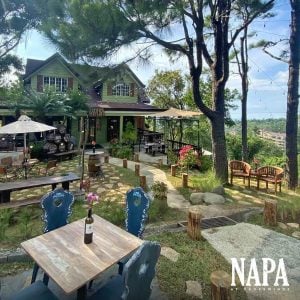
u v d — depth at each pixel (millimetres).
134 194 4605
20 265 4246
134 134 19312
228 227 5934
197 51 8992
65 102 16688
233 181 10805
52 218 4246
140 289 2602
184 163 12414
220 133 10023
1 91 15453
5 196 6703
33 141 16203
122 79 9234
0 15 11758
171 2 7309
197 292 3711
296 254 4836
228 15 9227
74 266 2744
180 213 7004
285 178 9977
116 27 7016
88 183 8602
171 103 26984
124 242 3281
